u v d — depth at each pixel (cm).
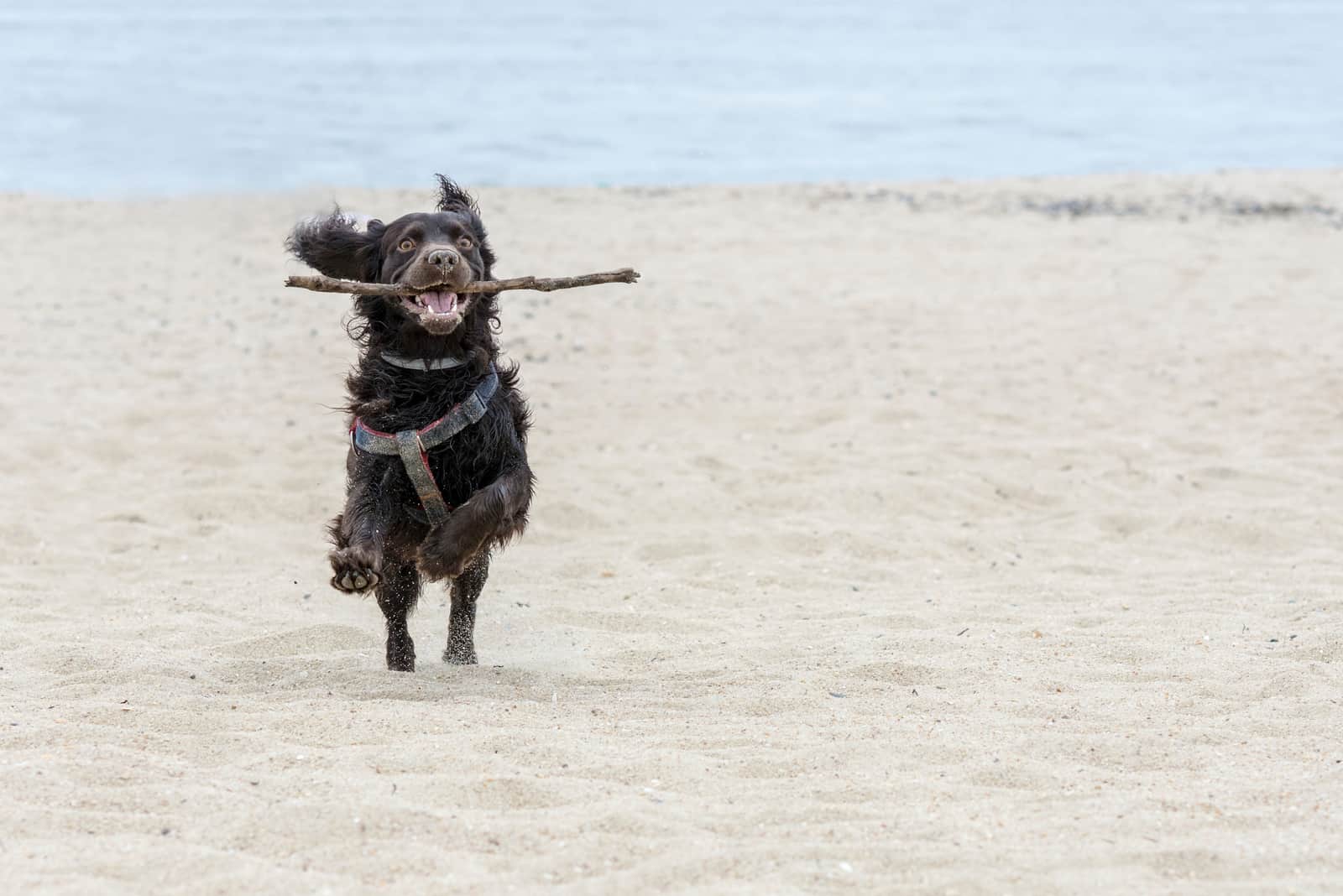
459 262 733
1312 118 4588
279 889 480
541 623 945
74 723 669
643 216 2780
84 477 1344
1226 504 1268
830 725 691
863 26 8894
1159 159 3822
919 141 4078
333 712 687
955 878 491
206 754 628
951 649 851
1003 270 2356
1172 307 2111
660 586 1047
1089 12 10675
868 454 1439
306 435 1495
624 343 1902
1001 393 1684
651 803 566
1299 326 1994
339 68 5650
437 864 503
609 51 6712
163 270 2275
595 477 1359
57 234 2517
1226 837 531
